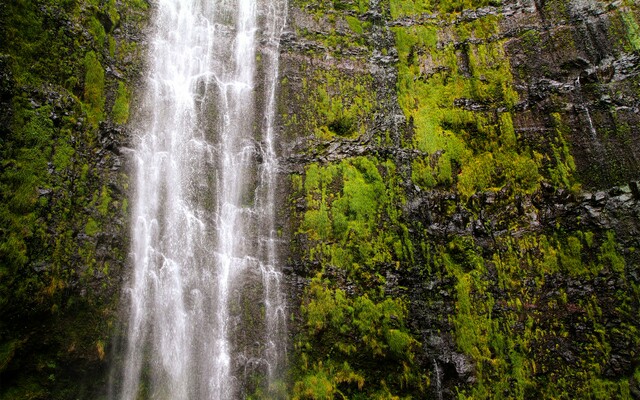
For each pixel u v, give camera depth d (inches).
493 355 405.4
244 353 406.3
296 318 416.8
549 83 476.4
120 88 434.6
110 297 365.7
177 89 470.0
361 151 478.0
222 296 419.5
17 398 321.7
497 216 452.4
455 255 444.8
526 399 387.9
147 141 431.8
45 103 372.2
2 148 338.3
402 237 445.1
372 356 405.1
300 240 441.4
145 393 368.2
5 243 320.8
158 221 413.7
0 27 359.9
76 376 344.5
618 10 470.0
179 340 391.9
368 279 427.8
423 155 482.0
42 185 351.6
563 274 414.6
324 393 395.9
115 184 397.1
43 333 331.9
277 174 467.8
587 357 384.8
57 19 400.8
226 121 482.3
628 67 448.8
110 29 448.8
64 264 347.3
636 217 403.2
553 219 434.0
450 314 420.8
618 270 395.9
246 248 441.4
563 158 448.1
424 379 400.5
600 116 445.4
